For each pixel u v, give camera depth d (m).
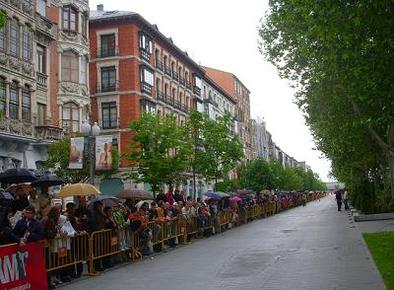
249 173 65.94
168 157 32.44
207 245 20.67
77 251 13.34
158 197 23.59
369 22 9.73
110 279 12.89
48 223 11.88
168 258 16.84
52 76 33.94
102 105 47.88
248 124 99.31
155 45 52.62
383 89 12.71
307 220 35.31
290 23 19.92
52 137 31.08
